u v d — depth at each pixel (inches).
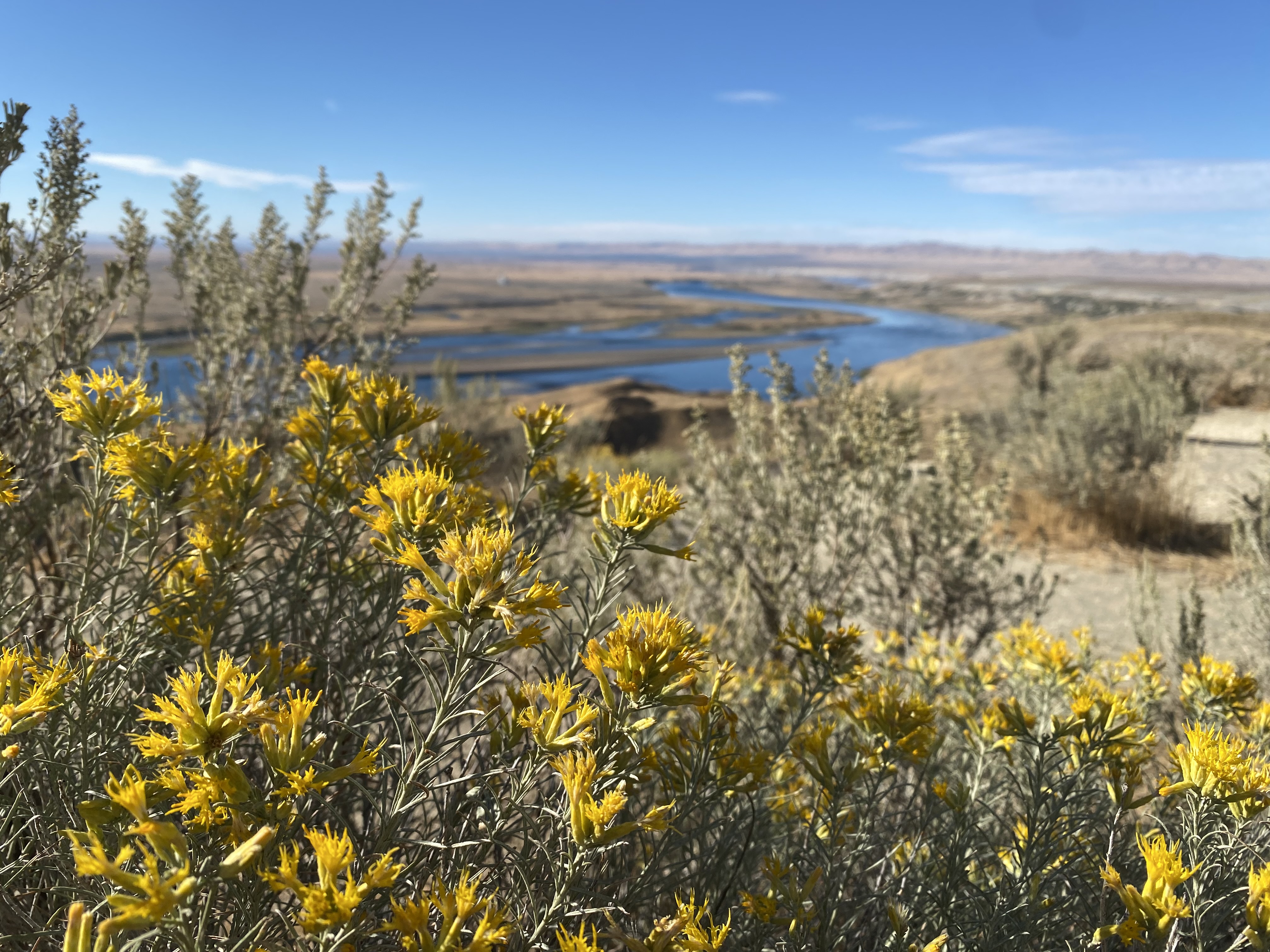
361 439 63.7
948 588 174.9
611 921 40.8
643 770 52.3
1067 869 61.9
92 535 56.4
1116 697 63.6
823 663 69.5
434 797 52.7
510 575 40.5
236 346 135.4
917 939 60.1
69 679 40.3
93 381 55.1
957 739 96.7
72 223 76.8
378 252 149.7
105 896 37.4
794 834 73.6
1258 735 74.5
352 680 56.9
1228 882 54.6
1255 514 244.4
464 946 35.3
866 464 188.4
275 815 36.2
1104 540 314.2
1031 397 521.7
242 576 62.8
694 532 181.0
